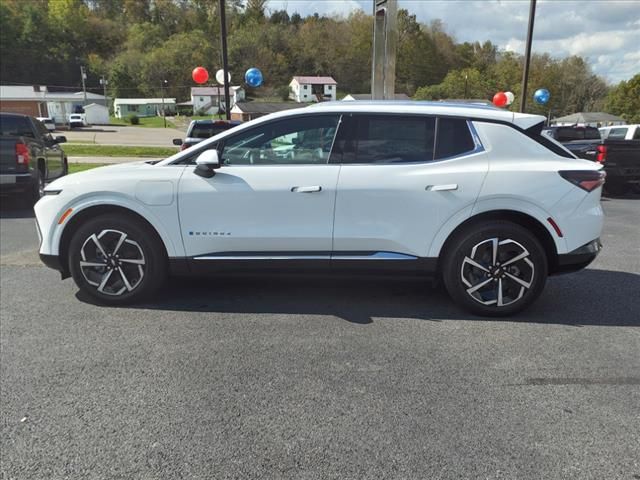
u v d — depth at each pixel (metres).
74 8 113.38
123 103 98.44
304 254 4.03
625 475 2.21
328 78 98.19
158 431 2.52
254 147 4.06
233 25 104.25
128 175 4.09
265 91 102.31
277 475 2.20
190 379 3.04
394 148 3.99
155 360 3.29
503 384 2.99
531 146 3.94
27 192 9.64
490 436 2.48
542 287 3.97
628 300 4.50
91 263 4.19
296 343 3.55
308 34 107.12
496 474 2.21
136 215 4.12
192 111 98.50
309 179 3.92
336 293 4.62
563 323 3.95
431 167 3.91
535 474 2.21
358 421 2.60
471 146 3.94
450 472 2.22
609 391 2.92
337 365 3.22
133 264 4.20
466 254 3.94
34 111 69.62
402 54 86.75
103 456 2.33
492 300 4.01
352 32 108.19
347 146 3.99
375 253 4.00
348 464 2.27
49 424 2.58
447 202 3.86
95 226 4.11
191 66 105.00
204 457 2.32
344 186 3.89
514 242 3.89
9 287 4.80
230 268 4.11
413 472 2.22
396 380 3.03
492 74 81.75
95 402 2.79
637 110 68.81
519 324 3.92
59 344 3.53
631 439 2.46
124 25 123.69
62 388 2.94
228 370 3.15
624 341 3.61
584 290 4.79
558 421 2.62
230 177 3.97
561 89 83.94
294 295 4.56
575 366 3.22
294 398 2.83
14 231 7.47
